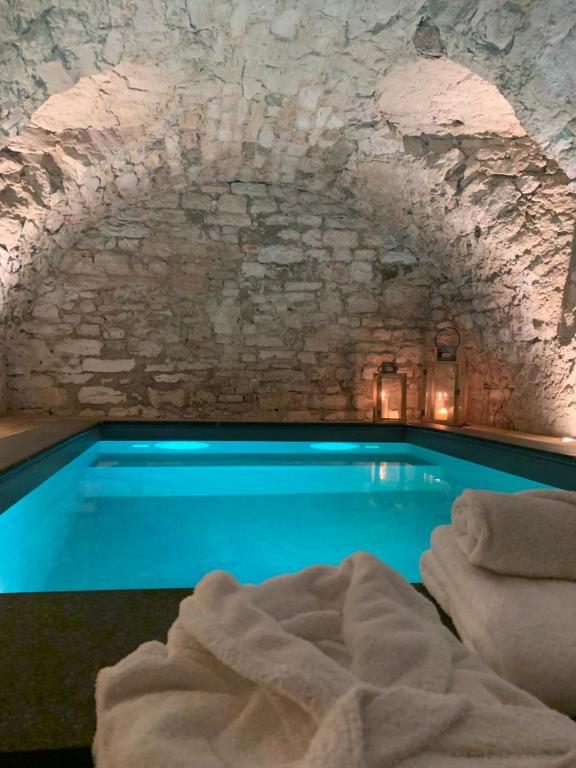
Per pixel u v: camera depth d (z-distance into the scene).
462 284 5.67
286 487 3.62
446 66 3.73
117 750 0.58
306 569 0.91
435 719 0.56
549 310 4.44
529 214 4.41
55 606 1.18
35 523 2.75
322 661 0.62
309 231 6.12
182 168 5.46
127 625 1.10
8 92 3.42
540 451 3.46
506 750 0.55
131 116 4.32
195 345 5.96
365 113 4.46
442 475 4.08
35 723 0.78
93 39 3.34
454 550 1.06
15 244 4.49
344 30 3.51
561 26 3.10
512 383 5.12
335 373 6.18
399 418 5.77
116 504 3.14
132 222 5.80
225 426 5.26
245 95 4.26
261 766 0.55
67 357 5.72
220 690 0.65
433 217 5.31
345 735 0.51
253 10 3.31
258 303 6.06
